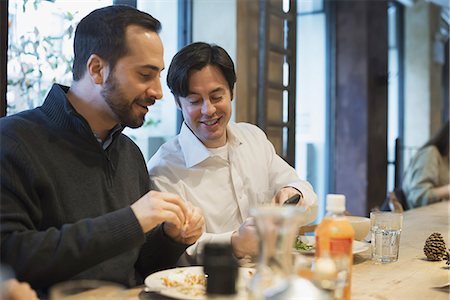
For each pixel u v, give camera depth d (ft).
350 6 17.83
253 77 13.19
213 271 3.39
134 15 5.23
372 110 18.06
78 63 5.37
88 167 5.29
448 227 8.39
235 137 7.43
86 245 4.37
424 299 4.56
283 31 14.05
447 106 25.71
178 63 6.67
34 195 4.86
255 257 5.65
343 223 4.06
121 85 5.16
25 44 9.13
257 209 3.39
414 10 23.47
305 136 17.93
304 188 7.13
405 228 8.28
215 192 7.14
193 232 5.38
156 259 5.68
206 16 12.78
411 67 23.70
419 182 13.05
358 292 4.72
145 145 12.42
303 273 3.76
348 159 17.98
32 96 9.33
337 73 18.08
